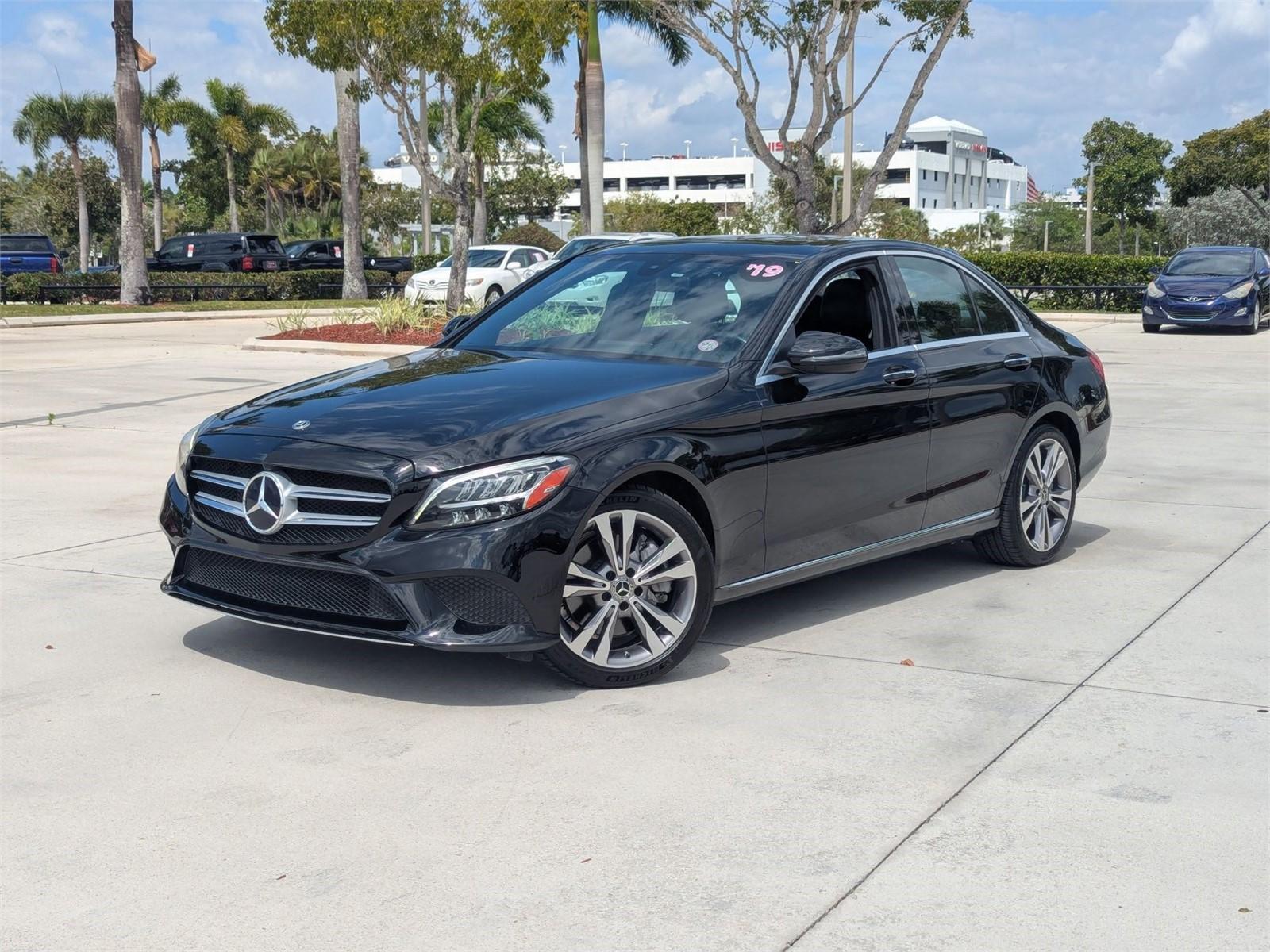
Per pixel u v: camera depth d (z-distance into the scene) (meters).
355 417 4.75
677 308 5.57
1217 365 17.50
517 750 4.16
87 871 3.36
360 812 3.70
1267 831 3.58
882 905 3.17
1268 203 66.38
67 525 7.41
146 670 4.92
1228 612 5.76
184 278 35.25
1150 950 2.97
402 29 22.06
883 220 72.19
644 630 4.73
